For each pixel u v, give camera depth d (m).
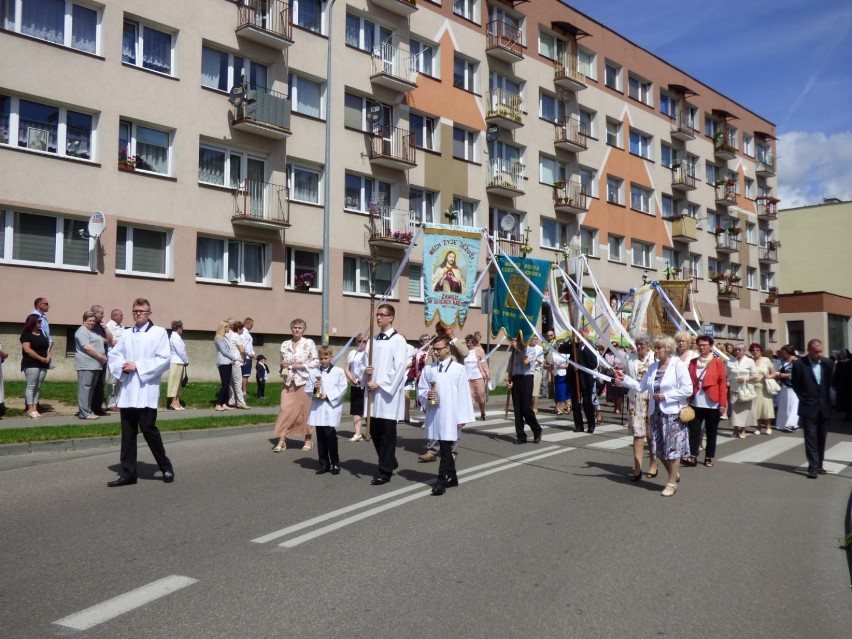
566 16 36.03
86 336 13.03
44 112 18.75
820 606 4.91
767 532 6.91
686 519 7.31
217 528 6.52
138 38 20.62
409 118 28.39
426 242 12.21
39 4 18.67
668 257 43.19
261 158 23.38
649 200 41.97
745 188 52.28
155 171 20.91
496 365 30.88
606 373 17.44
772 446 13.72
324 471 9.40
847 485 9.66
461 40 30.42
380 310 8.91
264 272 23.30
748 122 52.78
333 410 9.30
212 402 16.72
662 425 8.56
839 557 6.14
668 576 5.43
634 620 4.54
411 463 10.41
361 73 26.23
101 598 4.74
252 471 9.47
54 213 18.69
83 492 7.99
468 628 4.33
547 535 6.50
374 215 26.08
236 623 4.34
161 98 20.77
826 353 53.72
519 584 5.14
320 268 24.89
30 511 7.10
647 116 41.62
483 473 9.65
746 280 51.69
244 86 21.72
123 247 20.11
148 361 8.41
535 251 33.25
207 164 22.11
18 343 17.86
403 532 6.48
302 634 4.19
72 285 18.73
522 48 32.84
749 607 4.84
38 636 4.13
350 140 25.70
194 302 21.27
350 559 5.65
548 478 9.41
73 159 18.94
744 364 15.06
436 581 5.16
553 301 14.59
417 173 28.17
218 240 22.25
